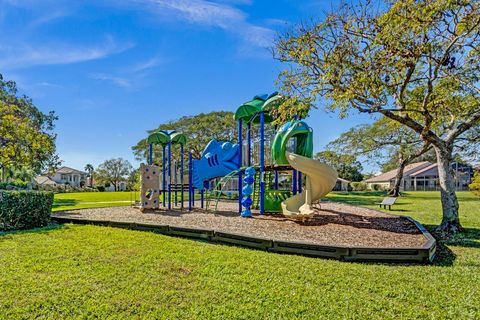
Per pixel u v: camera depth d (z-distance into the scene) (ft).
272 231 22.57
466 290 12.09
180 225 23.84
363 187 141.08
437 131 32.94
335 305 10.59
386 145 67.00
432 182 138.51
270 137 34.83
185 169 47.55
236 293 11.51
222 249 18.28
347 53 22.86
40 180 171.94
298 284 12.48
